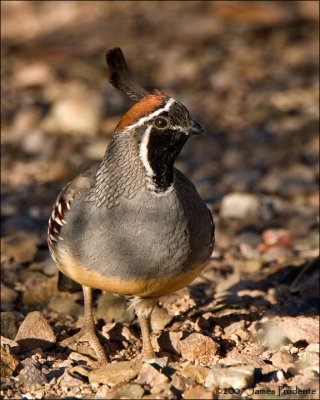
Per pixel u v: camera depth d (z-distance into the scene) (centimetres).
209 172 1712
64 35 2475
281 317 1051
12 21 2577
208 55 2377
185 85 2197
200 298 1153
